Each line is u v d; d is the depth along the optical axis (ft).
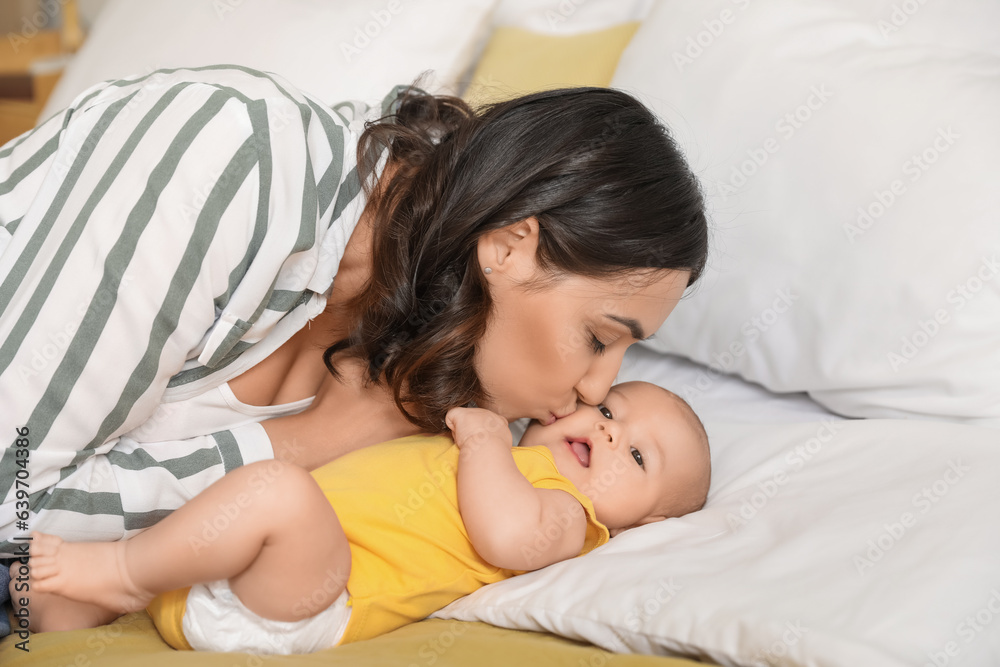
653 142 2.86
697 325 4.07
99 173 2.55
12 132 7.45
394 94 3.50
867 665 1.93
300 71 4.93
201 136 2.48
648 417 3.50
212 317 2.59
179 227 2.43
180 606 2.50
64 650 2.31
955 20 3.84
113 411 2.54
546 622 2.52
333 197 2.77
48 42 7.95
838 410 3.76
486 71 5.36
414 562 2.77
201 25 5.12
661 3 4.45
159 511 2.80
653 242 2.73
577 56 5.00
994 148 3.35
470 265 2.83
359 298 2.99
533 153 2.74
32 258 2.57
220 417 2.98
